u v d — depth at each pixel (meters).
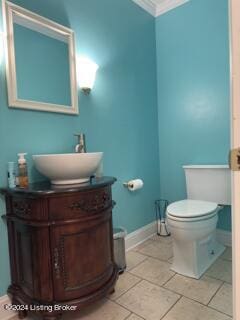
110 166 2.01
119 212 2.10
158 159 2.57
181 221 1.58
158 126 2.56
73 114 1.70
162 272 1.72
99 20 1.91
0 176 1.31
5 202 1.32
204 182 2.08
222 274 1.66
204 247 1.76
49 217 1.14
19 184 1.31
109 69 2.00
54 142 1.58
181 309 1.32
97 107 1.89
